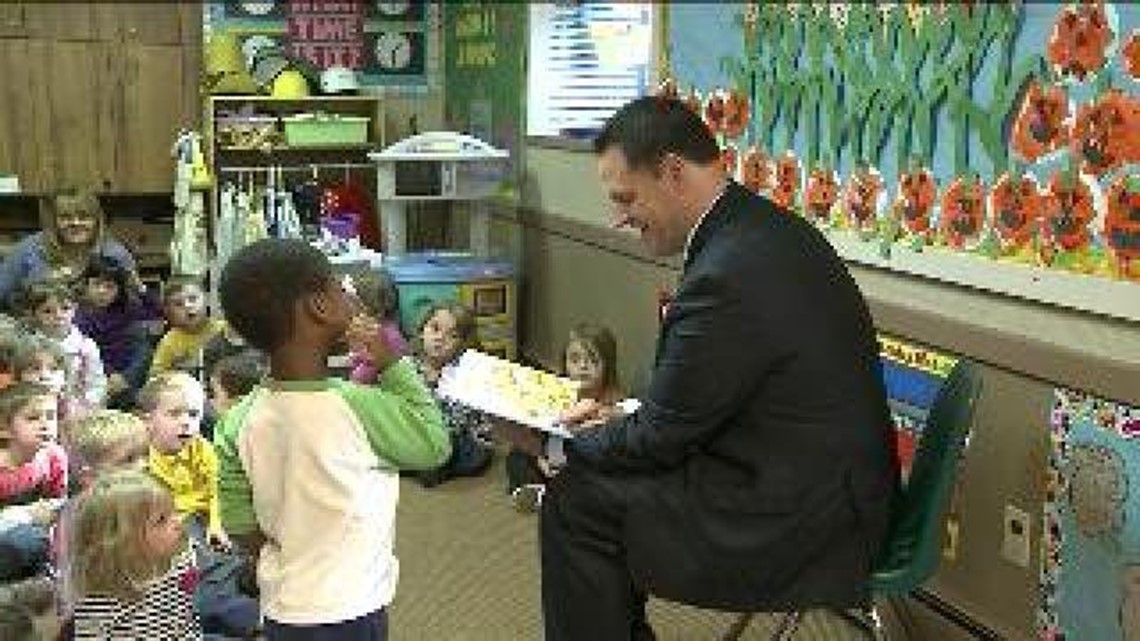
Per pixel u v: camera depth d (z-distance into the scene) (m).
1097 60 2.12
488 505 3.53
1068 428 2.21
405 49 5.48
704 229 1.98
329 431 1.76
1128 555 2.09
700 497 1.92
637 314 3.93
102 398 3.54
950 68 2.49
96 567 1.97
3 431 2.71
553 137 4.54
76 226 4.05
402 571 3.04
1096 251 2.14
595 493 1.99
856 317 1.96
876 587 2.00
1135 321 2.06
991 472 2.43
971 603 2.51
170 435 2.72
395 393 1.85
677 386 1.88
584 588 1.99
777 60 3.11
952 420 2.00
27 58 4.88
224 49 4.98
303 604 1.76
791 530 1.87
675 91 3.67
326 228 4.80
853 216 2.84
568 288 4.51
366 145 5.07
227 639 2.51
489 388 2.20
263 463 1.78
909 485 2.08
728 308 1.85
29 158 4.93
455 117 5.51
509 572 3.05
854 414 1.90
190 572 2.16
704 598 1.91
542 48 4.69
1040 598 2.31
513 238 5.00
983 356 2.41
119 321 4.00
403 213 4.82
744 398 1.88
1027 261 2.31
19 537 2.55
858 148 2.80
